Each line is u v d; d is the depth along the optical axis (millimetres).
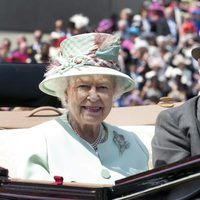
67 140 9438
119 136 9828
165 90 31234
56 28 39906
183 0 41594
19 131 10688
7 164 10258
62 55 9414
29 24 47500
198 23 40125
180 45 36344
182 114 9828
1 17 47312
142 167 9797
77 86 9242
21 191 8016
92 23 47469
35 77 12852
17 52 37312
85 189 7789
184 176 7273
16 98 12836
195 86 32094
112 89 9391
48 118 11727
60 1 48625
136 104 29250
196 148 9609
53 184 7992
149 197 7410
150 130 11195
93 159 9430
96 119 9273
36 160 9258
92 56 9258
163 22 39312
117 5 47469
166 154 9758
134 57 34469
